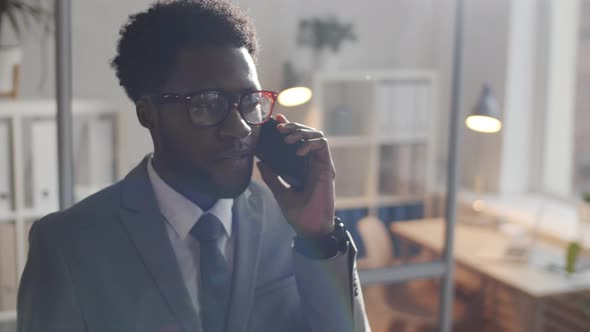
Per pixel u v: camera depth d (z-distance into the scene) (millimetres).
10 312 1491
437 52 2842
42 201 1532
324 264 890
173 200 890
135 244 869
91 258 848
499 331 3252
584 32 3945
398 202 2629
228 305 891
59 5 1331
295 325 940
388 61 2619
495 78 3939
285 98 1908
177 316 862
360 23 2395
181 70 820
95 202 894
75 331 831
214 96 814
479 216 3717
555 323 3111
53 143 1518
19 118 1490
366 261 2396
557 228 3449
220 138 828
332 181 896
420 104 2836
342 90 2383
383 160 2643
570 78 3979
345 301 898
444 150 2883
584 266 3094
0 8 1416
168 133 845
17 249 1513
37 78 1470
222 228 906
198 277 892
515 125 4012
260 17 1659
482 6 3814
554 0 3902
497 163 4023
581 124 3953
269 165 900
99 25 1316
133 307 852
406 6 2670
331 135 2439
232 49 835
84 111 1367
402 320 2602
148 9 857
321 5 2121
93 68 1354
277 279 943
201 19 826
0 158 1507
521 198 3979
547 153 4020
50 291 832
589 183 3885
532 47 3973
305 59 2039
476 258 3178
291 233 968
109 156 1370
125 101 1346
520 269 3074
